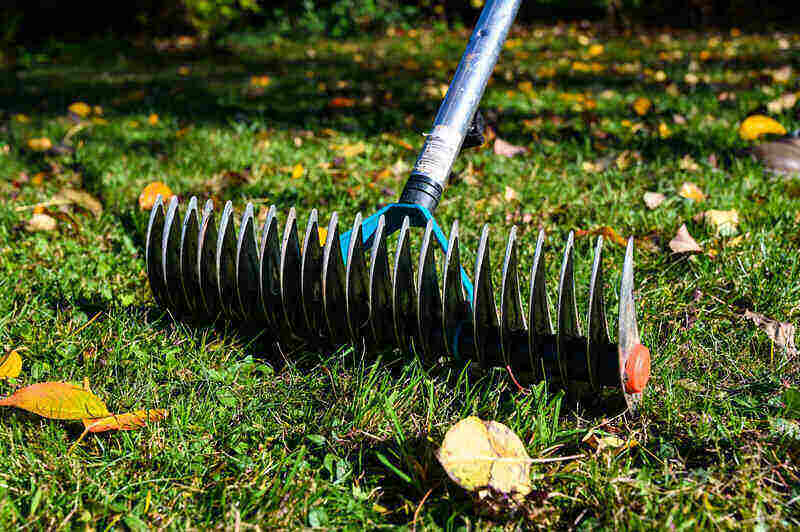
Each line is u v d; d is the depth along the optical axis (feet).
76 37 11.28
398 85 6.80
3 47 10.14
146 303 2.73
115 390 2.33
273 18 13.19
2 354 2.43
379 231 2.28
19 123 5.39
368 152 4.17
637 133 4.42
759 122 4.05
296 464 2.08
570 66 7.77
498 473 1.99
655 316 2.61
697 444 2.17
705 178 3.51
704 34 10.81
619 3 12.42
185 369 2.43
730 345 2.47
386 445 2.20
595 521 2.00
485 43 2.60
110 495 2.05
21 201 3.49
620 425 2.25
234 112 5.54
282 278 2.34
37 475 2.09
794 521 1.97
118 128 5.04
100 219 3.30
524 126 4.75
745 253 2.85
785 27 11.10
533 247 3.00
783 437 2.15
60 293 2.76
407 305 2.33
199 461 2.14
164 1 11.66
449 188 3.56
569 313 2.23
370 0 12.98
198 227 2.46
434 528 2.00
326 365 2.43
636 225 3.15
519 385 2.29
